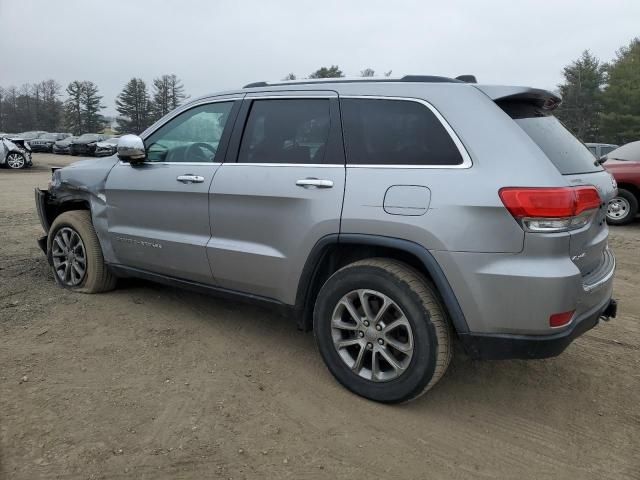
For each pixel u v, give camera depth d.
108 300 4.55
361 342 3.09
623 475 2.58
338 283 3.10
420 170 2.88
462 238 2.71
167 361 3.51
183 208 3.81
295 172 3.27
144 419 2.84
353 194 3.02
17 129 103.69
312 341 3.90
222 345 3.78
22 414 2.83
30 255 6.03
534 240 2.62
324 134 3.27
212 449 2.63
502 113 2.86
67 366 3.38
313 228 3.13
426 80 3.08
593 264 3.10
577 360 3.79
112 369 3.37
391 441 2.77
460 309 2.77
